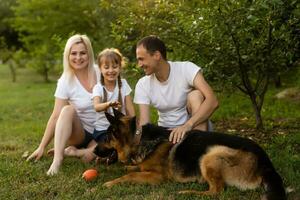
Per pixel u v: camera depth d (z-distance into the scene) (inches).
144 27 277.4
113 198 163.0
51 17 677.3
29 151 244.7
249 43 257.6
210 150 167.2
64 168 202.5
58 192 171.3
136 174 178.9
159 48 185.5
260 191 160.6
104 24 482.9
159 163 179.3
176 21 268.1
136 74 280.4
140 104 200.4
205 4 245.6
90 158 210.7
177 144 177.8
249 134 281.0
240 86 299.9
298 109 355.6
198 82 192.2
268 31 249.6
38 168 202.1
